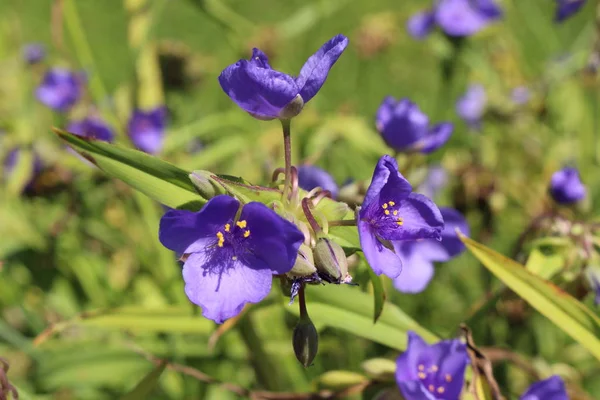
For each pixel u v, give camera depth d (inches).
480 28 29.2
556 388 16.6
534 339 22.1
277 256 14.9
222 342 21.6
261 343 19.8
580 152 27.1
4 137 24.5
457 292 25.0
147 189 15.7
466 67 33.1
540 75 30.6
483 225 24.4
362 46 32.8
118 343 21.3
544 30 34.4
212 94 33.0
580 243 17.5
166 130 26.5
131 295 24.3
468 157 26.2
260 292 15.0
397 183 15.1
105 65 35.5
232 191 15.2
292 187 15.5
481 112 28.8
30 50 30.7
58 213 25.8
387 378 17.5
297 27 30.1
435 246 18.0
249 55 29.2
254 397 18.1
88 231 25.8
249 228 15.1
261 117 15.4
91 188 26.0
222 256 15.1
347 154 26.4
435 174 24.7
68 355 21.2
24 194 25.3
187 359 21.6
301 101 15.2
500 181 24.0
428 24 30.3
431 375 16.6
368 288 17.5
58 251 24.7
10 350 23.3
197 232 15.1
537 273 17.5
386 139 18.4
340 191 17.1
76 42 25.8
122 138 25.3
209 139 30.6
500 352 18.8
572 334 16.7
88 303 24.5
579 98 30.1
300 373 21.1
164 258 23.5
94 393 22.0
